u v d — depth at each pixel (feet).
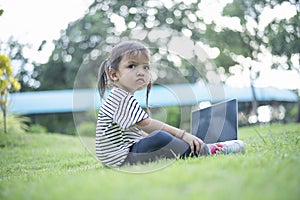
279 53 32.35
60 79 55.57
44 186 6.03
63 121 45.62
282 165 6.16
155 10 43.60
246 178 5.23
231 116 10.61
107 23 48.52
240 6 33.96
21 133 21.94
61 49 54.24
